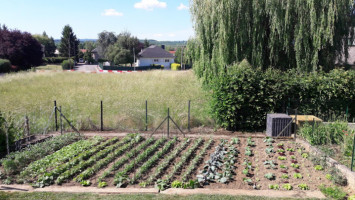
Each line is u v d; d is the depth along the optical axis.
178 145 9.07
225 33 13.77
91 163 7.51
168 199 5.64
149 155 8.14
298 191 6.10
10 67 39.69
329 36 12.58
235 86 10.61
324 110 11.07
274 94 10.88
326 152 7.77
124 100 15.05
